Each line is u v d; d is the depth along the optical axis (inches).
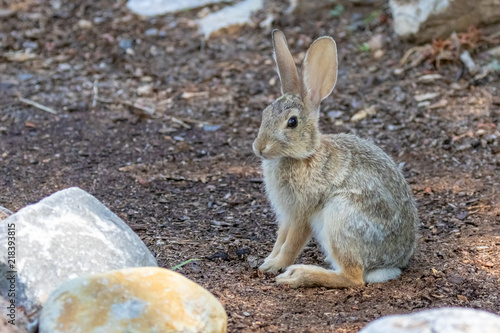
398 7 630.5
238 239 387.5
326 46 347.9
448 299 313.3
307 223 343.6
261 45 674.2
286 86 354.9
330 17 706.8
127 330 230.5
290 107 333.1
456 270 343.9
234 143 528.1
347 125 542.3
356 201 327.0
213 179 473.4
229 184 466.3
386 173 341.4
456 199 434.3
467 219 407.5
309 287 327.6
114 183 462.0
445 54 599.5
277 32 351.3
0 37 691.4
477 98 556.1
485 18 611.8
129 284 243.4
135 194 446.9
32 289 257.0
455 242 378.3
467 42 599.5
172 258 355.3
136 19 729.0
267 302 307.9
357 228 324.2
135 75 634.8
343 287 328.2
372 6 714.8
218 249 370.6
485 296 315.6
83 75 633.6
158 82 625.9
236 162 499.8
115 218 299.7
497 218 404.5
